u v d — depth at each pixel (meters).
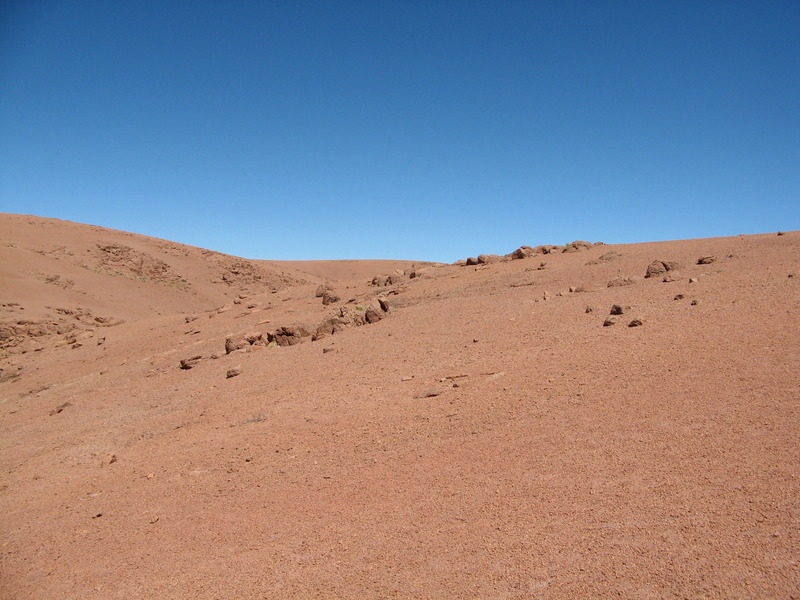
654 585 5.09
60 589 7.48
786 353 9.79
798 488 6.04
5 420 20.25
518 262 31.03
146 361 25.58
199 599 6.47
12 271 59.75
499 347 14.81
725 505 6.05
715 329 12.04
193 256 87.69
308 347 20.67
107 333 36.22
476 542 6.41
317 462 10.02
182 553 7.77
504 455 8.52
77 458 13.59
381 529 7.20
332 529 7.51
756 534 5.48
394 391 13.09
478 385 12.00
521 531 6.43
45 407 21.14
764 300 13.68
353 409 12.38
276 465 10.26
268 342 23.45
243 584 6.60
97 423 16.78
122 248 76.69
